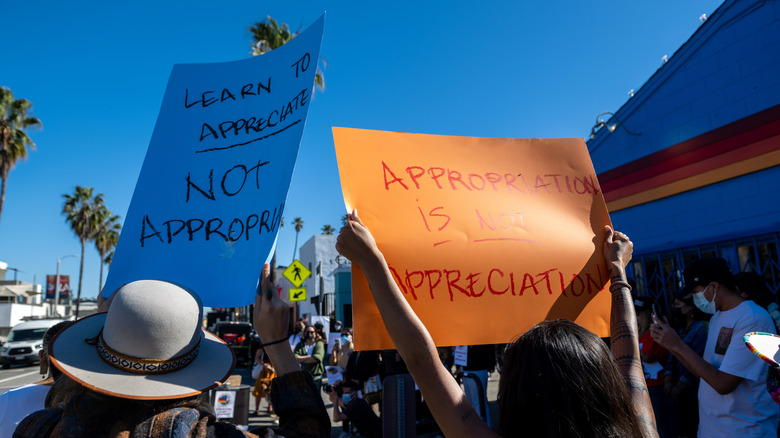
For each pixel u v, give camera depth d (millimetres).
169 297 1246
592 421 1039
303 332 8555
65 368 1153
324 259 30172
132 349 1179
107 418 1178
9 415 2139
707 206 7422
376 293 1316
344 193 1692
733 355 2494
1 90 29375
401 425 2492
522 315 1735
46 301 60156
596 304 1837
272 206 1553
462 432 1172
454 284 1696
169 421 1150
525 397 1098
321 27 1690
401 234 1699
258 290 1450
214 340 1449
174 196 1772
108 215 48812
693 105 7645
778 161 6445
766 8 6621
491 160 1979
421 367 1247
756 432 2484
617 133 9047
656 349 4180
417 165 1838
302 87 1654
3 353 20562
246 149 1747
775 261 6410
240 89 1895
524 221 1877
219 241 1636
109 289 1677
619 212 9062
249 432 1265
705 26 7438
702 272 2818
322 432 1310
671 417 4348
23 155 29922
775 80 6523
